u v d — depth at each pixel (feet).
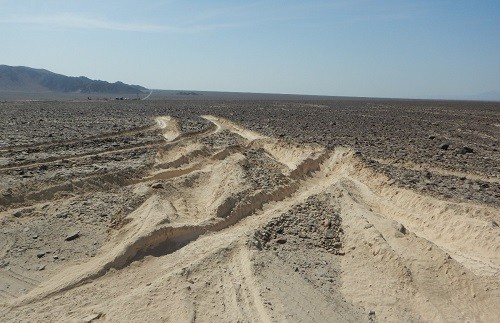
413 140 107.86
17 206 49.78
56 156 73.51
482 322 31.24
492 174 69.67
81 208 50.29
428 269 35.78
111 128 117.60
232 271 34.24
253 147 94.68
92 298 32.78
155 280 33.60
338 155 80.59
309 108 260.83
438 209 47.88
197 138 100.63
